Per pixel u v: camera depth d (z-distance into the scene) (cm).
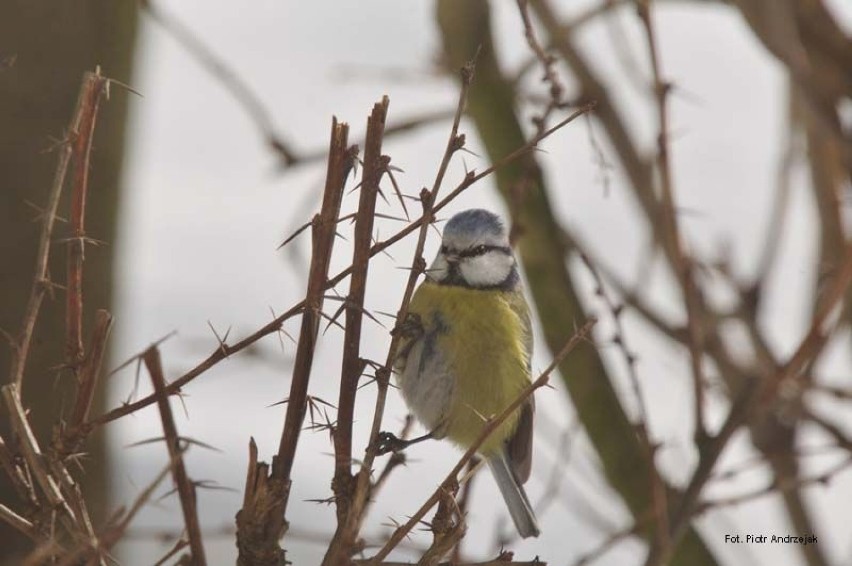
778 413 976
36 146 1070
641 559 978
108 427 1134
